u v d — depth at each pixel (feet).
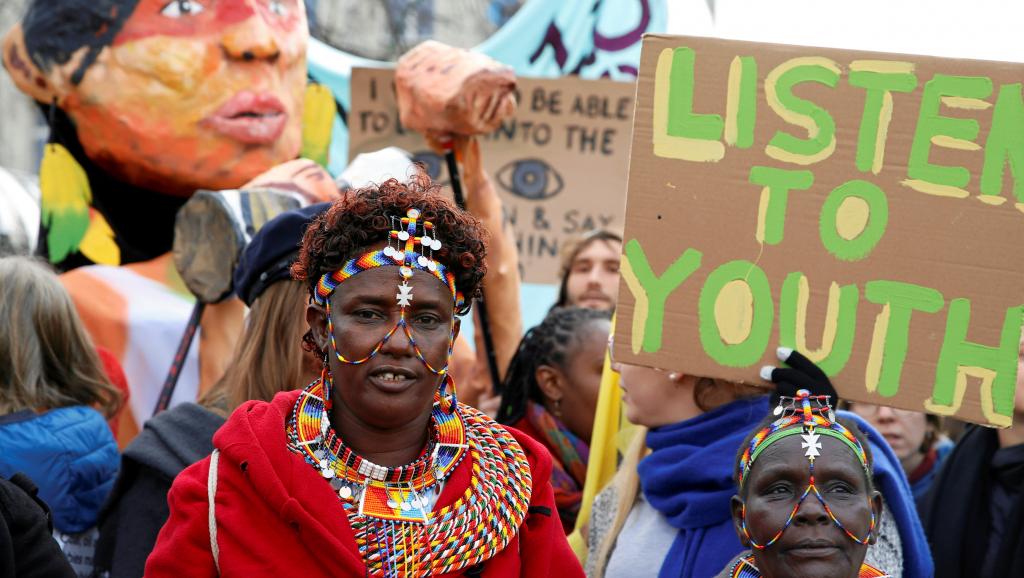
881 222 7.77
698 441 9.03
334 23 30.91
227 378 9.09
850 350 7.77
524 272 16.65
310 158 17.31
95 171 15.17
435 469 6.82
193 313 11.90
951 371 7.64
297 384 8.62
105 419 11.25
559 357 12.89
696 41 7.99
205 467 6.76
